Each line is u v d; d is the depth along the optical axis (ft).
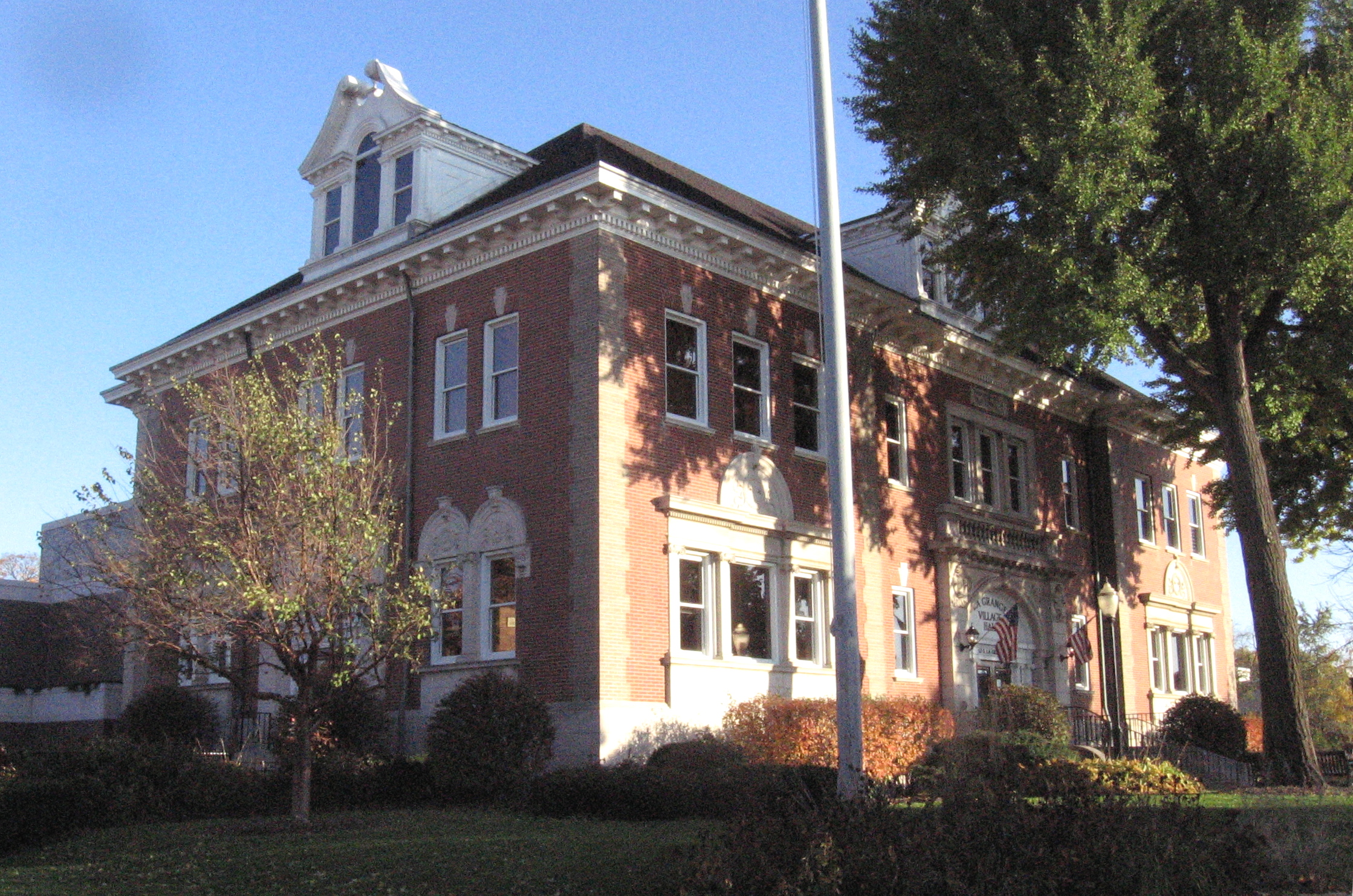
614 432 70.49
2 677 113.19
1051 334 71.36
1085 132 66.80
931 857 33.73
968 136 73.26
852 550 46.44
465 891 40.55
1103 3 67.67
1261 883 36.65
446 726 65.21
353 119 92.17
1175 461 130.72
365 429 83.56
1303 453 101.04
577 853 44.14
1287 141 68.59
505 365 76.54
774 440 81.15
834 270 48.57
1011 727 73.20
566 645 68.85
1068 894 33.96
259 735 84.43
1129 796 43.62
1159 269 72.74
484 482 75.31
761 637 78.02
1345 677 167.43
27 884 45.21
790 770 54.44
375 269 83.41
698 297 77.71
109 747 64.95
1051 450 111.75
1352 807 45.52
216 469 66.33
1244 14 71.61
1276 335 85.05
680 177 94.27
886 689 85.92
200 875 45.91
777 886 33.01
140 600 59.67
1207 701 104.17
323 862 45.85
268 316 90.94
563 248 73.72
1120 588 114.83
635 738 67.77
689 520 73.61
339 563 56.18
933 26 72.90
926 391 96.73
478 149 90.22
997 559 97.55
